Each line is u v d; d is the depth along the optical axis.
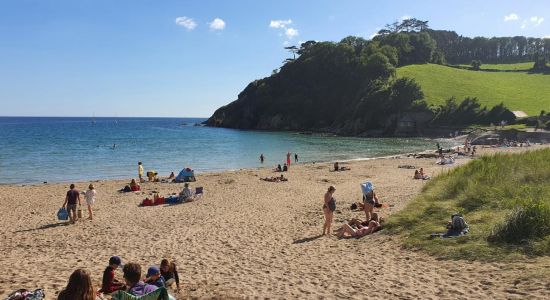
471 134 79.75
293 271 10.36
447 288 8.34
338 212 17.72
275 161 47.72
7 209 20.91
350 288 8.84
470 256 9.88
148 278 8.59
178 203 21.94
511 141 65.31
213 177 32.91
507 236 10.22
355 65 127.38
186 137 91.44
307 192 25.22
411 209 14.66
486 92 105.94
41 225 17.09
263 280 9.71
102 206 21.36
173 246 13.34
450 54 176.25
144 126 170.62
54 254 12.70
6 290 8.85
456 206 13.81
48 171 39.00
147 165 43.84
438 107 96.00
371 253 11.45
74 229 16.25
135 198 23.83
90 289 5.35
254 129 133.75
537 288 7.61
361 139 85.62
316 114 126.12
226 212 19.11
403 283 8.88
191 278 10.04
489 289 8.00
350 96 122.94
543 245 9.46
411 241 11.68
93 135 99.25
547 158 18.38
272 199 22.73
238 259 11.72
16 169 40.16
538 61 131.62
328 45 136.38
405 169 36.34
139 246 13.45
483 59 174.62
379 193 21.77
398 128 96.12
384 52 132.88
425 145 70.31
